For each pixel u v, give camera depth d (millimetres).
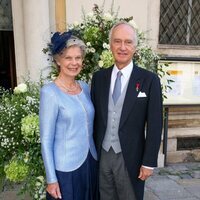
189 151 4094
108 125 1869
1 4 3592
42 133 1679
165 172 3697
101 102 1872
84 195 1871
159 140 1799
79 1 3363
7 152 2023
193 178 3533
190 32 3980
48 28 3291
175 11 3879
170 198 3029
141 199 1983
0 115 2039
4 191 2957
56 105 1679
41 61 3293
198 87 3688
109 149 1903
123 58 1804
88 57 2168
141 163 1896
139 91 1777
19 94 2133
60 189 1760
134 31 1821
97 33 2148
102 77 1934
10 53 3777
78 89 1858
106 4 3426
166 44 3822
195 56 3867
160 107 1782
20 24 3420
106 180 1998
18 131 1979
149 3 3586
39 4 3223
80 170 1801
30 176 2031
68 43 1688
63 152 1738
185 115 3975
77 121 1735
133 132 1826
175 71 3582
